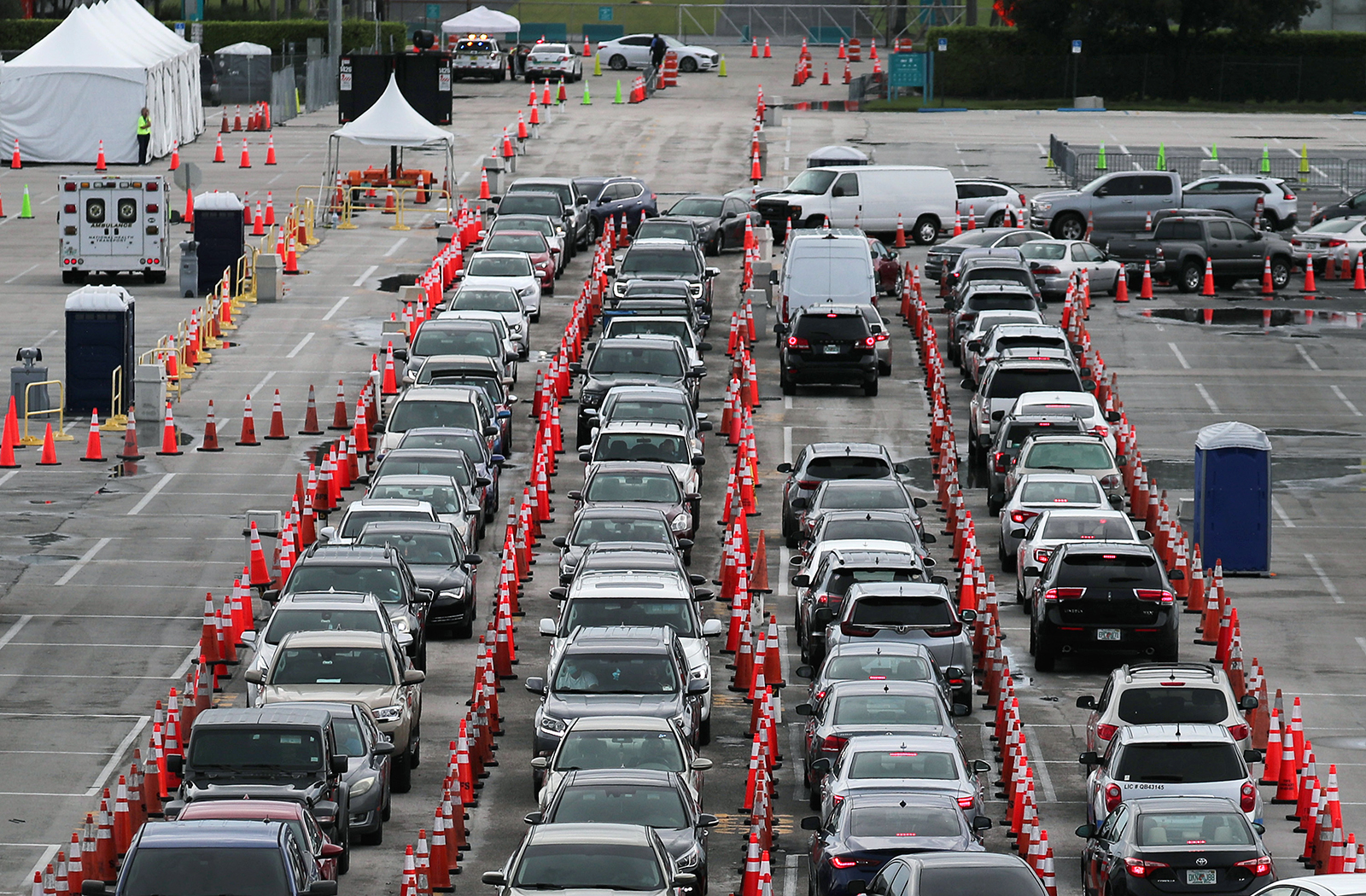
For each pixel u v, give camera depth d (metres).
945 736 64.94
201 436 125.81
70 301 130.50
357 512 95.44
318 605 76.62
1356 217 187.25
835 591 83.69
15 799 71.19
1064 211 193.50
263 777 61.72
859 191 194.12
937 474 120.06
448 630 91.31
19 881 63.31
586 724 65.50
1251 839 56.41
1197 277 175.12
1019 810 66.44
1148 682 67.88
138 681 84.88
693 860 57.72
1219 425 104.06
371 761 66.12
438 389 117.44
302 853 53.22
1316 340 156.88
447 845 62.72
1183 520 107.25
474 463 108.00
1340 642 91.19
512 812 69.94
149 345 145.12
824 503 100.19
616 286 154.38
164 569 100.69
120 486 115.44
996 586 100.00
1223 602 91.31
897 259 177.25
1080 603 84.44
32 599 95.62
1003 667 79.50
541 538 107.62
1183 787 61.84
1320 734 79.06
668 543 94.62
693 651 78.31
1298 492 118.81
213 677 84.12
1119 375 144.88
